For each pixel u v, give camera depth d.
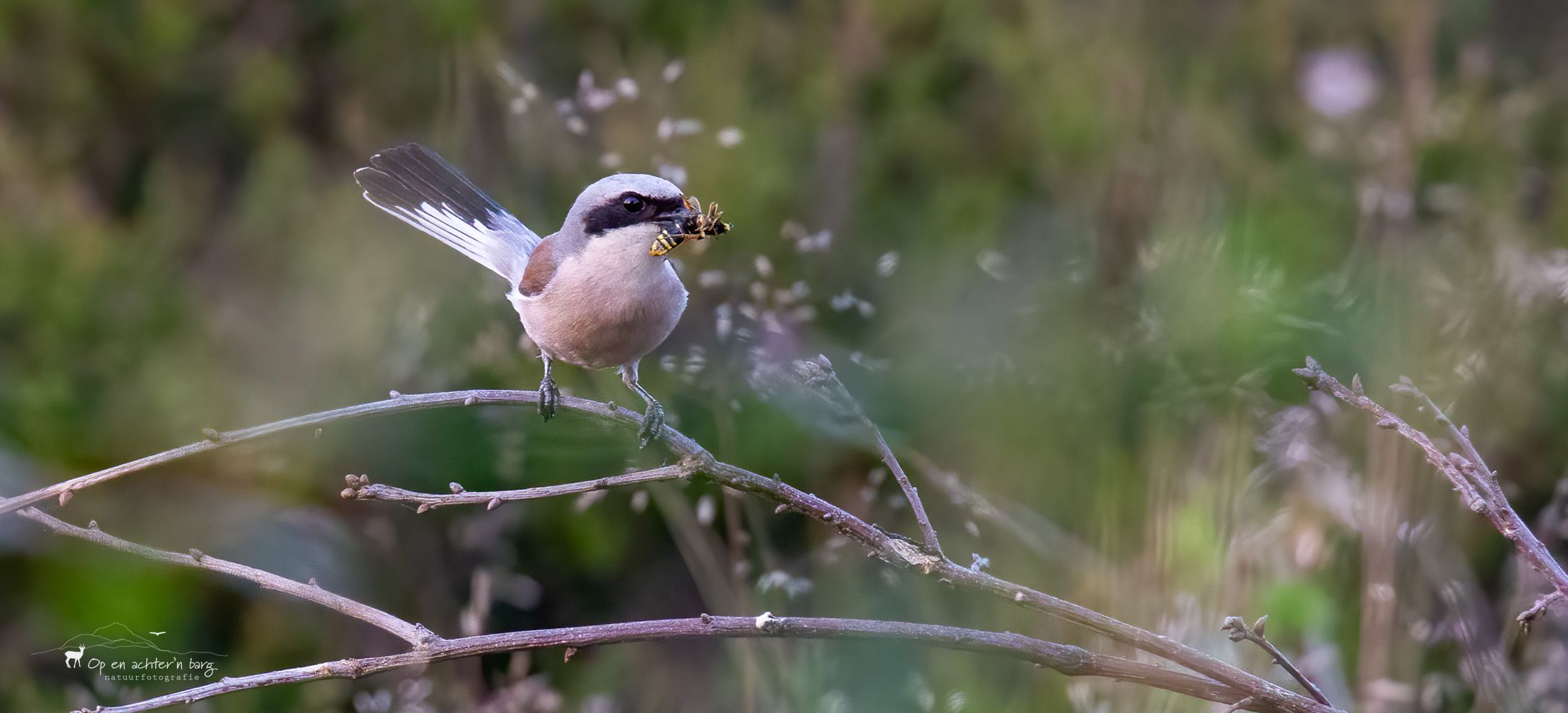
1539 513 9.50
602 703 9.54
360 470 10.72
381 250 11.73
